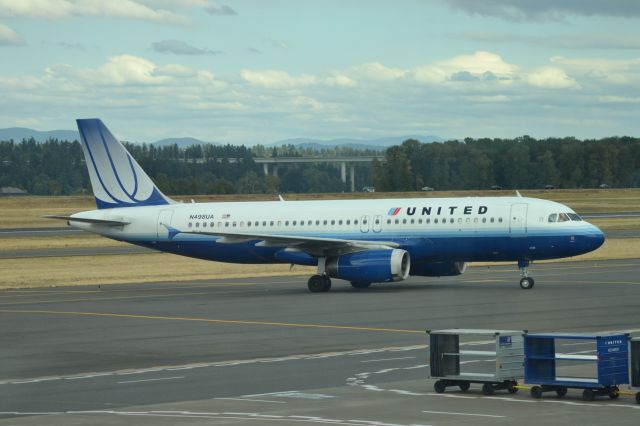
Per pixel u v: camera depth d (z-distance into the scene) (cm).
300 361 9419
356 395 7506
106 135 19862
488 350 9744
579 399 7244
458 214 17312
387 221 17700
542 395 7438
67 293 17800
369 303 14888
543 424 6300
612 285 17312
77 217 19612
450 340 7669
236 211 18925
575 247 16700
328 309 14175
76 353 10281
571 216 16950
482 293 16112
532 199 17388
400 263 16825
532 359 7438
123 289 18575
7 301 16300
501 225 16988
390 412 6775
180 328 12338
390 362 9244
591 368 8538
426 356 9594
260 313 13862
